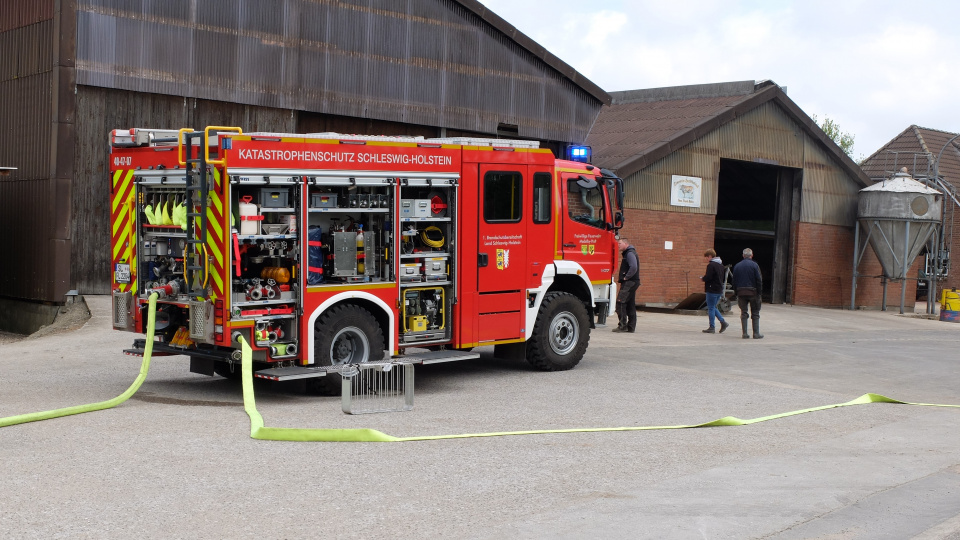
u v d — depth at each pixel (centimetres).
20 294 1823
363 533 556
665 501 644
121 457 722
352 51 2044
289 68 1955
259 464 714
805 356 1588
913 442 874
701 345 1672
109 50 1727
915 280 3416
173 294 1002
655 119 2742
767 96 2748
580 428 894
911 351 1759
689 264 2572
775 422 958
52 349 1381
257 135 947
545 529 572
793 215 2983
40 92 1742
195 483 655
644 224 2445
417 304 1109
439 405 1001
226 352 961
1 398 978
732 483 699
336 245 1019
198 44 1830
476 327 1162
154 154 1005
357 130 2081
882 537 578
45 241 1733
